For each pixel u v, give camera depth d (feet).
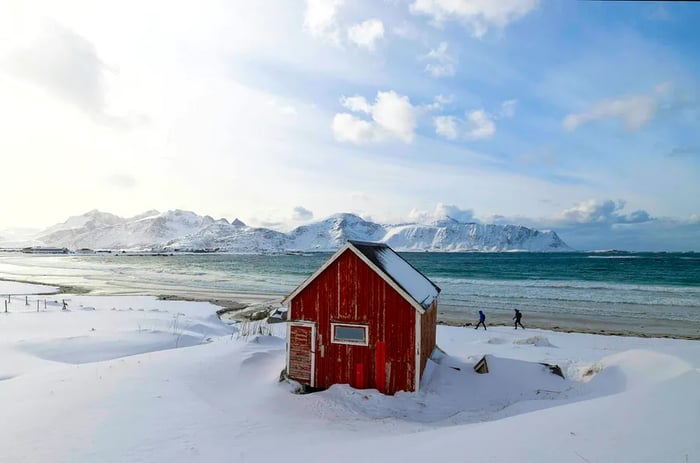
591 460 19.30
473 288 198.80
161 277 281.74
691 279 238.07
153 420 36.81
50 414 37.14
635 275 268.82
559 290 189.98
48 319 95.25
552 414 28.63
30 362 59.88
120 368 52.13
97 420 36.14
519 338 85.87
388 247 66.95
